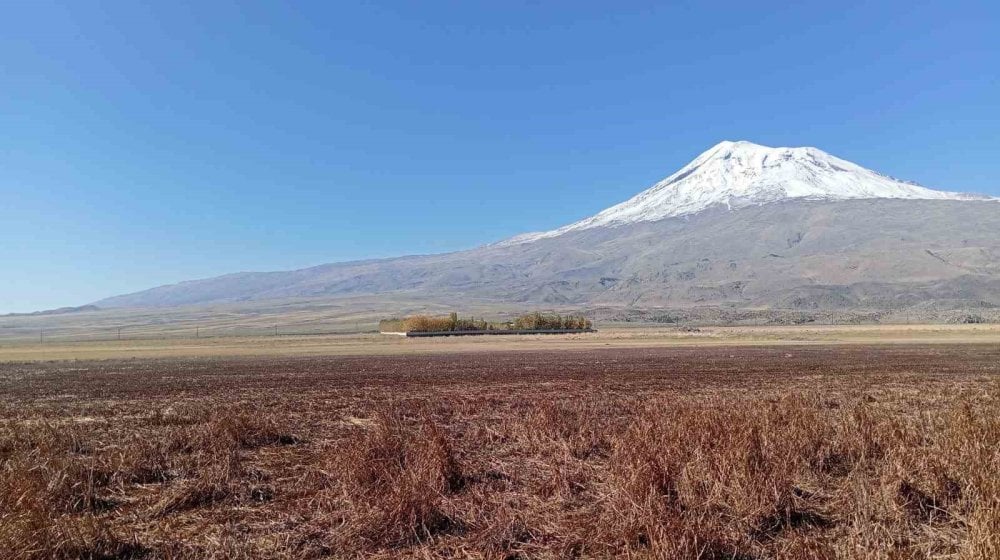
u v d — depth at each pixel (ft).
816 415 49.75
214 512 32.83
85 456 46.91
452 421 62.18
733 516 28.53
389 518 28.50
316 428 59.77
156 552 27.20
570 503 33.14
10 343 426.92
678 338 286.05
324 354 205.77
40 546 26.00
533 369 133.80
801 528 28.53
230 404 79.15
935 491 31.27
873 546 24.52
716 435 39.40
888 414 55.42
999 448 35.63
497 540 27.35
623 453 37.19
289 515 31.63
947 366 129.29
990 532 23.57
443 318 337.52
